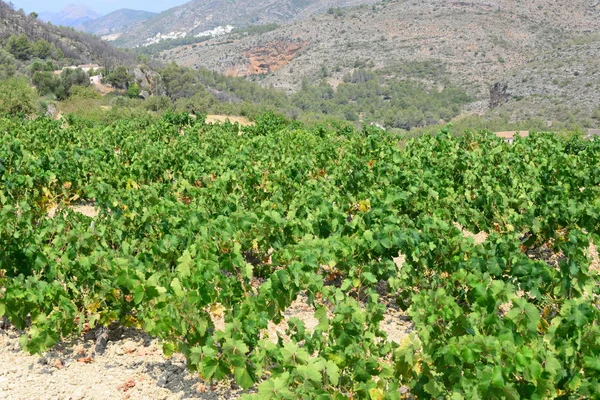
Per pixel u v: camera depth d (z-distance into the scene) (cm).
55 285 585
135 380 549
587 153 1449
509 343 438
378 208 792
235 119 5809
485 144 1563
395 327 686
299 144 1656
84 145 1495
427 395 450
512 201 939
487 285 575
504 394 411
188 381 554
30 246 619
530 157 1415
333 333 487
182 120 2798
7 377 534
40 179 1060
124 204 848
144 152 1225
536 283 626
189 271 573
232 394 534
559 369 459
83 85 7775
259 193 1020
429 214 920
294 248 678
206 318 548
